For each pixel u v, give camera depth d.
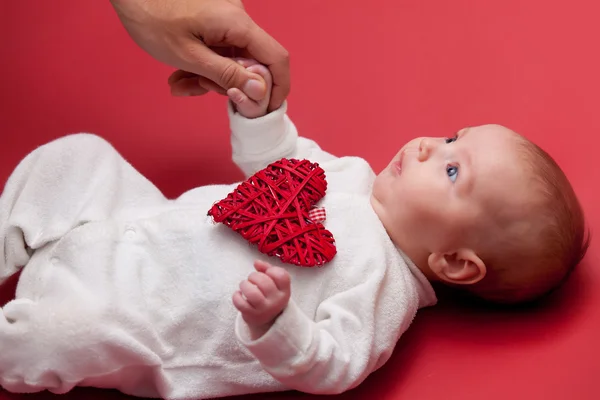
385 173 1.03
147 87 1.26
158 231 1.00
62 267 0.99
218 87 1.08
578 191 1.12
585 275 1.05
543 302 1.04
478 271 1.00
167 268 0.99
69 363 0.95
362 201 1.03
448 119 1.23
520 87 1.24
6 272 1.03
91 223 1.01
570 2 1.32
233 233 0.99
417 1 1.34
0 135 1.20
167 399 0.98
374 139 1.22
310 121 1.24
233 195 1.00
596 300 1.03
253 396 1.00
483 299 1.05
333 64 1.29
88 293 0.96
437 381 1.00
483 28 1.30
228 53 1.08
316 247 0.98
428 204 1.00
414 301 1.02
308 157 1.11
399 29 1.31
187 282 0.98
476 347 1.02
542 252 0.99
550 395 0.98
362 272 0.99
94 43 1.30
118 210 1.05
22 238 1.02
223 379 0.98
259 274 0.90
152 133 1.22
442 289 1.07
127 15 1.06
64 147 1.04
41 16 1.31
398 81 1.26
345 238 1.00
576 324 1.02
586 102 1.21
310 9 1.34
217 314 0.98
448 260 1.01
